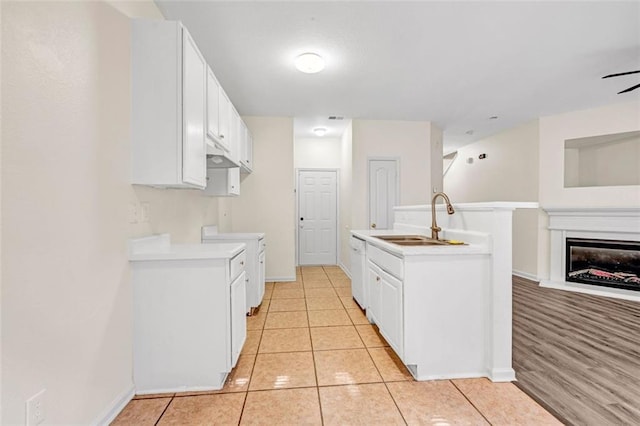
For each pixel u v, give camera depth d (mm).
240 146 3262
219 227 3764
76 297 1267
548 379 1807
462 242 2105
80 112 1302
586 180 4422
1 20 959
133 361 1682
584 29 2314
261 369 1950
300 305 3279
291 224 4430
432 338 1822
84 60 1325
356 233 3188
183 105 1687
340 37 2408
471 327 1845
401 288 1854
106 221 1466
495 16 2152
